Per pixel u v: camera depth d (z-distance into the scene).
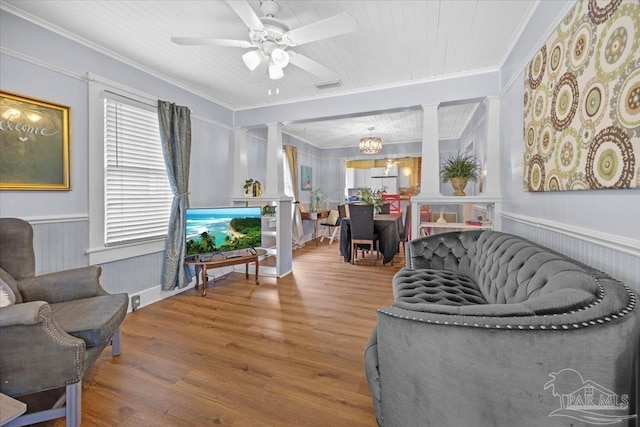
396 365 1.07
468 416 0.91
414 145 7.31
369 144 5.72
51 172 2.30
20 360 1.33
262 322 2.61
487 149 3.10
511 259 1.64
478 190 4.36
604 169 1.22
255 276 3.96
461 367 0.91
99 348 1.62
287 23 2.27
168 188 3.38
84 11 2.13
